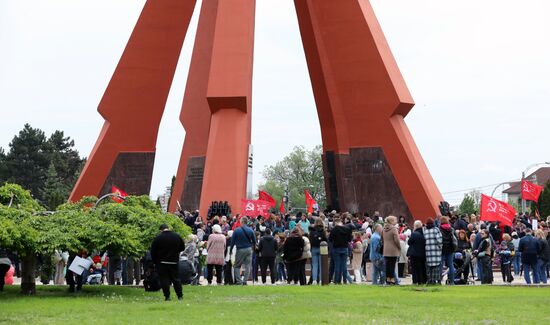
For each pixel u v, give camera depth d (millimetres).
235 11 32719
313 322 12141
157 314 13336
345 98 34781
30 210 18078
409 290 18828
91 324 11906
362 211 34500
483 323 12211
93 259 22750
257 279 25828
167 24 35000
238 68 32062
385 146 34375
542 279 23516
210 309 14180
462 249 22969
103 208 18141
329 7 34688
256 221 26516
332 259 22562
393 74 34656
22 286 17875
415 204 34000
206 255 22250
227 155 31453
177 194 37438
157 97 35094
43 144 79812
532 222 30812
